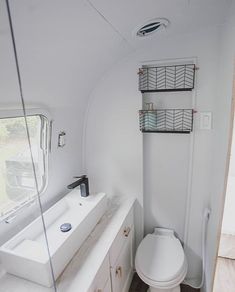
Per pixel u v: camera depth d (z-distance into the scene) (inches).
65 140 64.6
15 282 40.5
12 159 37.6
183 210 73.0
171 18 46.7
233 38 41.5
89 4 33.6
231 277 70.2
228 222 76.6
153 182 74.5
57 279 41.8
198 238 71.1
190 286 73.5
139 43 58.6
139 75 65.2
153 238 70.4
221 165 50.4
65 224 50.1
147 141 71.8
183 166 69.7
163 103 67.4
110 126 72.2
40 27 33.7
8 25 28.6
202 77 60.6
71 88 58.6
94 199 61.2
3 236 39.4
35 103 48.2
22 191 40.5
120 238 59.6
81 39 42.9
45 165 57.6
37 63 40.4
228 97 45.8
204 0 40.6
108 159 75.0
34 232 45.0
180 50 60.7
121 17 40.4
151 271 57.2
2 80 33.8
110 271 52.7
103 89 70.1
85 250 49.6
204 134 63.7
